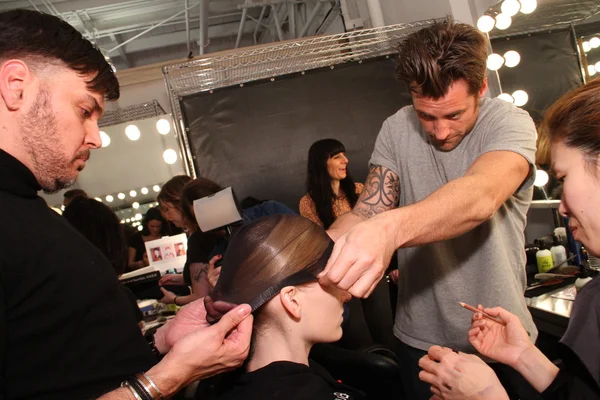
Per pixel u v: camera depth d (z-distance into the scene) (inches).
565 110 30.2
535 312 70.0
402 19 147.2
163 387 31.7
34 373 32.7
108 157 134.5
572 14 83.8
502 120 47.1
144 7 203.0
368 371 61.5
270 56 138.9
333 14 193.6
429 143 52.9
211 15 230.2
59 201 133.3
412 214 35.4
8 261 31.9
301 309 36.7
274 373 35.8
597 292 28.3
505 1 91.5
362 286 32.1
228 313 33.7
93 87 37.2
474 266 50.4
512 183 41.7
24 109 34.2
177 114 119.8
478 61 43.6
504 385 51.9
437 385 39.6
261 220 38.3
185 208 81.5
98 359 35.3
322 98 123.8
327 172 110.6
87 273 36.0
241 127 121.5
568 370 29.0
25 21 34.5
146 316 105.0
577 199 29.9
